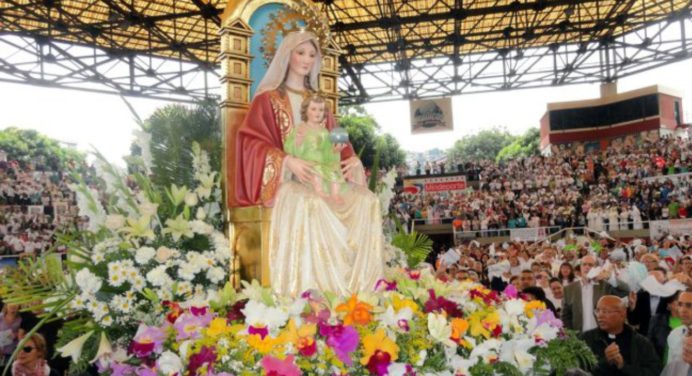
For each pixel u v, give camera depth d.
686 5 28.34
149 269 5.15
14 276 5.13
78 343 4.74
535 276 11.87
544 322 5.03
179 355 4.34
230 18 6.20
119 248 5.19
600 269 9.73
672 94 41.81
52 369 6.61
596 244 20.06
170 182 5.98
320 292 4.79
